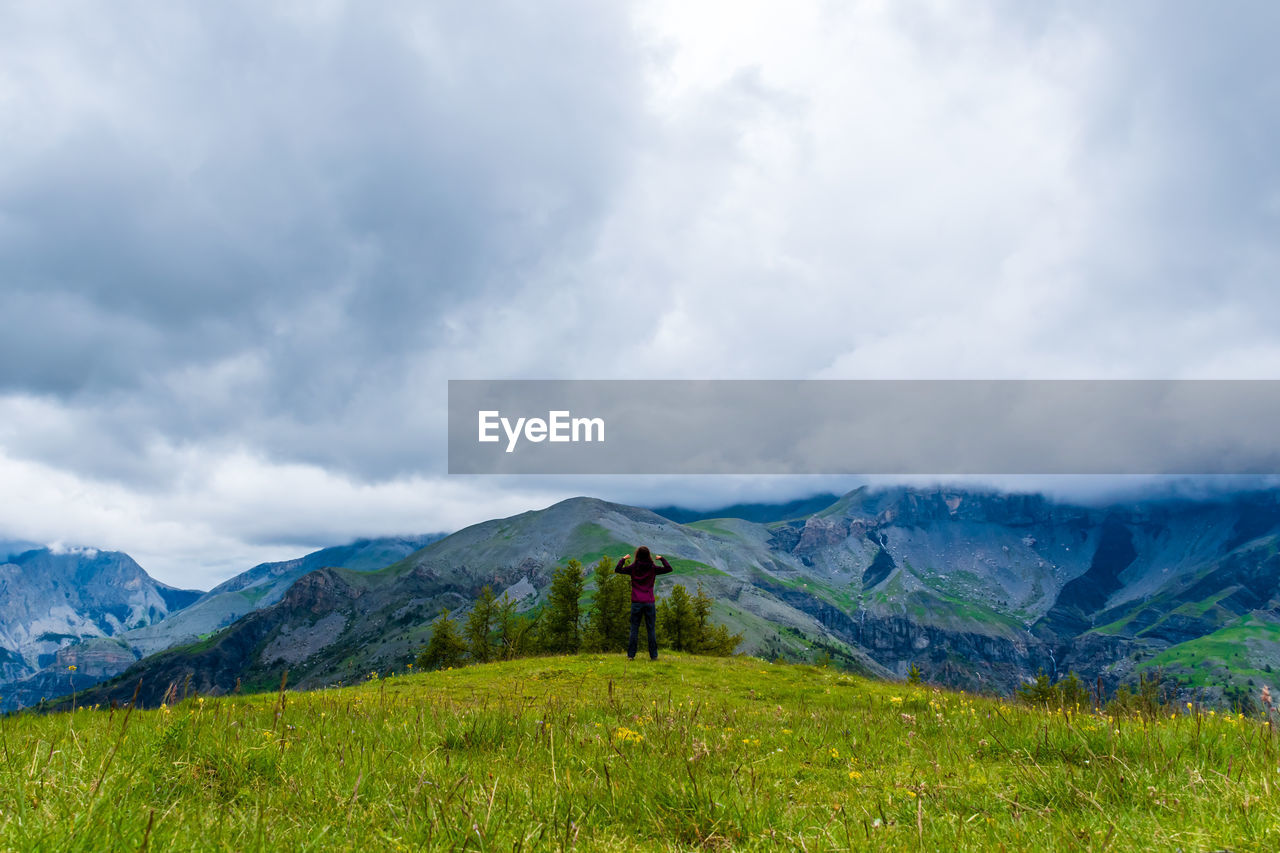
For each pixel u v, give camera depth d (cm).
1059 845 396
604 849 407
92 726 645
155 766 502
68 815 375
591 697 1455
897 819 468
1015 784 539
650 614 2420
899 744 744
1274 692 656
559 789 507
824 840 415
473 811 436
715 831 435
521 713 826
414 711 923
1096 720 719
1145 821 429
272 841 380
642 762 582
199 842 370
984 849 399
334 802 464
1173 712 730
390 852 385
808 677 2158
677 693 1673
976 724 827
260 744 594
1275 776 472
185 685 832
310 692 1430
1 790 410
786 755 690
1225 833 390
